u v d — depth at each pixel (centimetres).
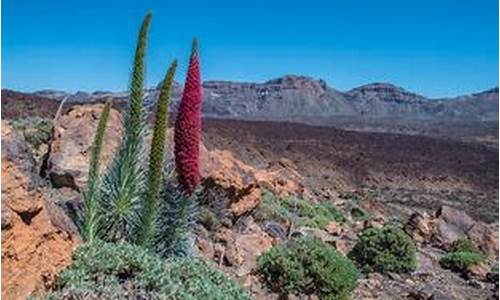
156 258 746
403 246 1584
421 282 1555
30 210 636
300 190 2498
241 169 1520
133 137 833
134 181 829
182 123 865
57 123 1336
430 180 6538
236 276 1098
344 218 2417
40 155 1364
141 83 830
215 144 4675
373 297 1279
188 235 889
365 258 1571
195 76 862
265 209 1742
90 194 804
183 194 870
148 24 816
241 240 1311
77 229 803
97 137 805
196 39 861
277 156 5319
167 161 967
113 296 647
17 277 605
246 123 7681
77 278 655
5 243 600
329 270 1078
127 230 829
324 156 6244
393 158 7175
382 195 5091
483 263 1869
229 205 1398
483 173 7419
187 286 723
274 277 1084
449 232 2339
